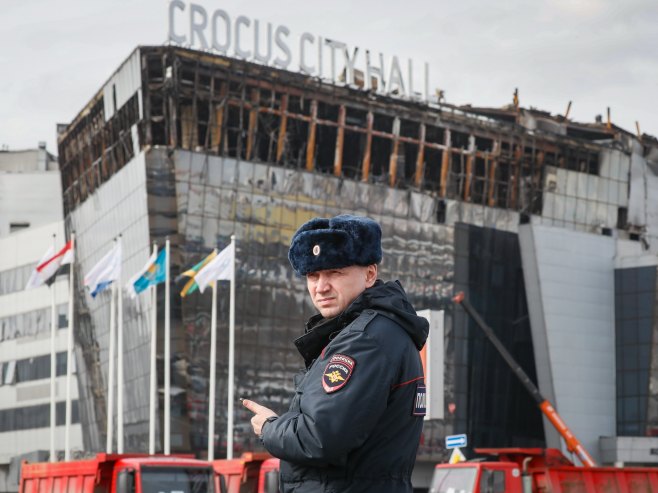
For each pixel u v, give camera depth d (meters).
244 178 90.62
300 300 92.25
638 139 117.00
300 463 4.77
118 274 60.34
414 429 4.98
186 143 88.44
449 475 35.56
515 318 107.50
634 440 107.38
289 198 92.62
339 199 95.44
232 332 60.75
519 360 107.38
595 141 114.19
